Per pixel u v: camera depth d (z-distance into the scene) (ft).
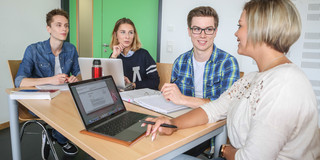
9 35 8.89
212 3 10.84
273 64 2.52
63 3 11.37
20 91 4.35
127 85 5.65
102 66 5.06
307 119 2.24
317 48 8.73
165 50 12.50
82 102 2.82
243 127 2.65
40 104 3.83
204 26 4.64
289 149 2.34
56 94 4.45
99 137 2.55
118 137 2.51
